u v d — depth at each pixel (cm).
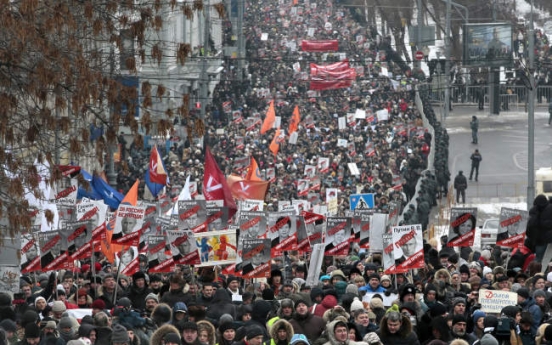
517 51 15212
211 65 12088
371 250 4638
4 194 3891
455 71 14675
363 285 3962
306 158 10031
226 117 11538
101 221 4644
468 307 3712
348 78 12600
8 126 3803
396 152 10381
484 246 5512
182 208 4769
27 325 3130
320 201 7256
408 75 14100
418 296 3672
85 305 3912
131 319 3328
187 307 3453
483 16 17425
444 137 10931
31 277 4425
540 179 9231
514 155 11456
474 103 14500
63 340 3169
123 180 8388
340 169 9356
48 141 3934
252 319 3406
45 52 3678
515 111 13825
